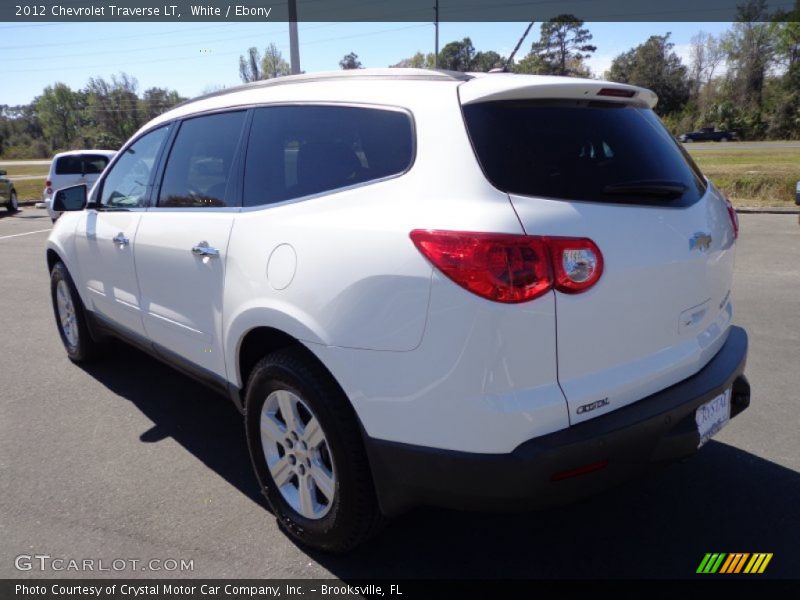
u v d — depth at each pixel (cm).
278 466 272
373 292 217
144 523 291
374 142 241
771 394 412
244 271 269
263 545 274
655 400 227
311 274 237
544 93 226
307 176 262
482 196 206
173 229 322
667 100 8212
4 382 466
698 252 243
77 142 9488
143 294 357
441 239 203
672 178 249
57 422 397
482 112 219
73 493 316
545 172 214
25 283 829
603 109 246
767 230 1110
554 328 200
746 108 7306
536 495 204
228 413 409
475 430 202
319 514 258
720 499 299
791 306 621
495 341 196
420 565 260
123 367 492
